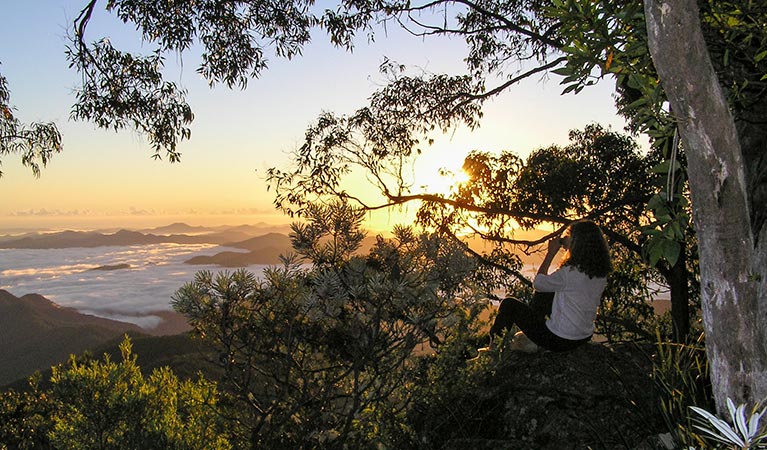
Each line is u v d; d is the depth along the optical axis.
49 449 4.12
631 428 3.74
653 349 4.73
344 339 3.70
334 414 3.61
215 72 9.58
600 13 2.80
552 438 3.87
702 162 2.34
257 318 3.51
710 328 2.48
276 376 3.55
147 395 3.78
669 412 3.44
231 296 3.38
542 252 11.40
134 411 3.65
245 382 3.48
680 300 9.23
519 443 3.88
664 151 2.67
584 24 2.76
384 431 3.74
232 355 3.49
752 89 3.31
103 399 3.59
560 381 4.27
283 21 9.67
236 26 9.49
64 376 3.61
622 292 11.38
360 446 3.70
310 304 3.39
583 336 4.45
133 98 9.05
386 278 3.58
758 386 2.41
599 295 4.49
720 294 2.42
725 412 2.47
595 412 3.95
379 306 3.50
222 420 3.70
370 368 3.69
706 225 2.40
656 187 10.23
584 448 3.71
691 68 2.24
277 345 3.60
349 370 3.52
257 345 3.54
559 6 2.75
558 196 11.41
